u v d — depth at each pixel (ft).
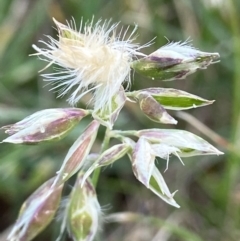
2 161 0.36
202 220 0.37
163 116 0.20
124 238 0.36
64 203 0.25
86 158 0.22
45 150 0.38
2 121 0.38
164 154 0.20
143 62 0.21
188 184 0.39
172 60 0.20
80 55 0.20
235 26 0.38
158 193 0.21
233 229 0.36
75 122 0.21
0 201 0.38
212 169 0.39
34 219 0.23
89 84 0.22
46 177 0.37
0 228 0.38
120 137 0.22
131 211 0.38
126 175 0.39
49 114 0.21
